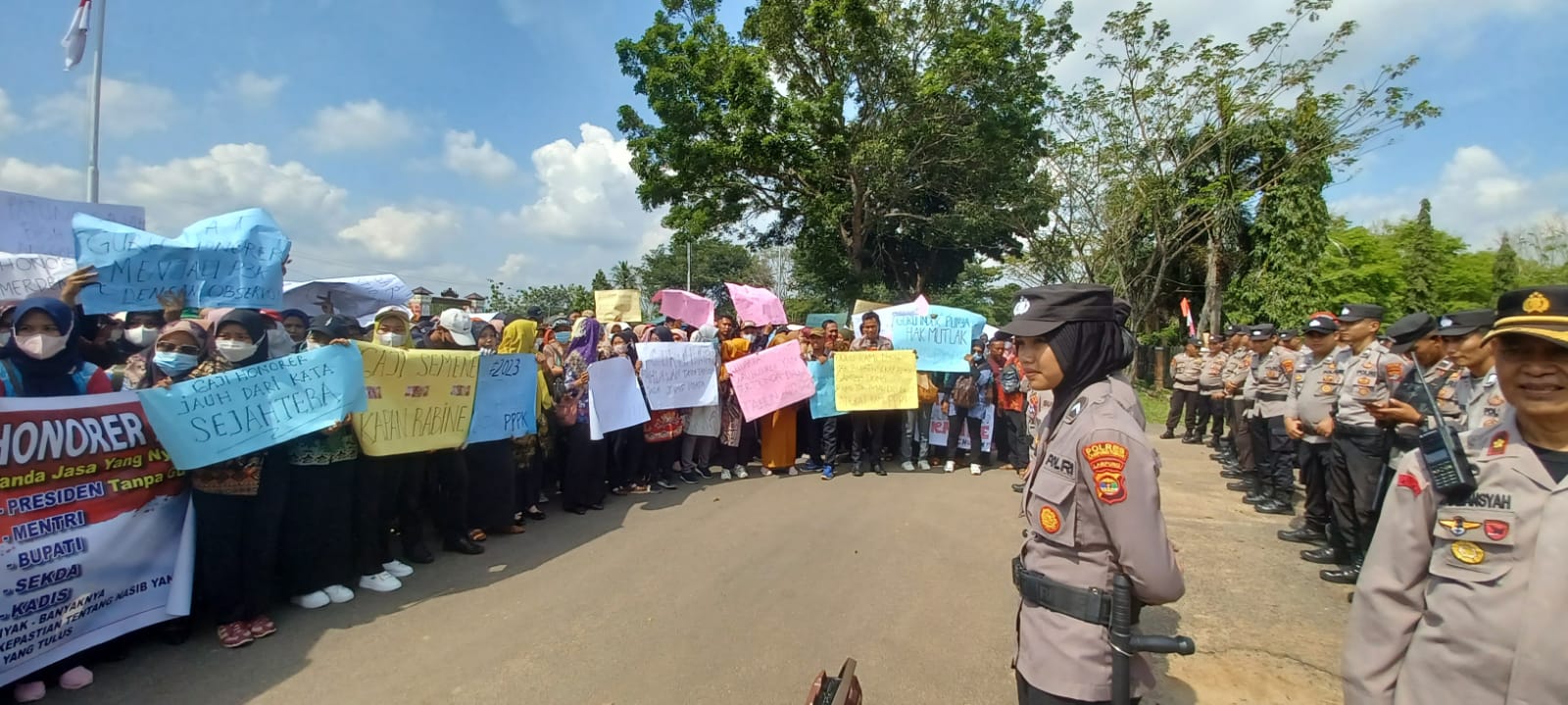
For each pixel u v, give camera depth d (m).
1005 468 9.24
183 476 3.86
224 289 4.88
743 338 9.16
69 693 3.30
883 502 7.24
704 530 6.09
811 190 23.22
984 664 3.77
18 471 3.14
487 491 5.77
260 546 3.92
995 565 5.36
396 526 5.73
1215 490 8.17
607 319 10.45
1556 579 1.52
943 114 21.27
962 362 8.99
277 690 3.37
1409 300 30.17
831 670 3.67
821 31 20.52
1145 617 4.46
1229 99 20.55
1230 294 23.52
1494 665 1.56
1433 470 1.73
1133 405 2.04
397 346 5.14
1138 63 20.50
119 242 4.48
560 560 5.29
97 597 3.43
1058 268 24.25
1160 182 21.12
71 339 3.67
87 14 9.16
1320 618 4.45
